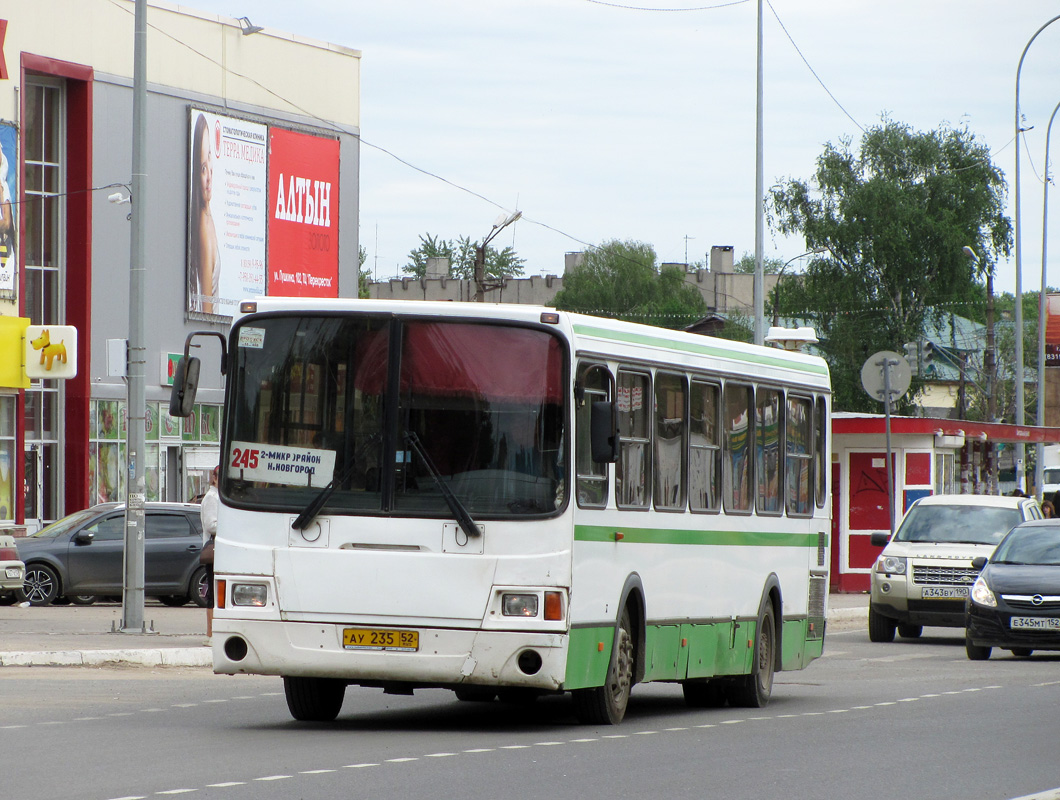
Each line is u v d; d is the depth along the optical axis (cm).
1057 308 16188
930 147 12850
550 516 2189
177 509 5591
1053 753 2162
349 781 1772
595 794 1717
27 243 7788
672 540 2566
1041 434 7562
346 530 2197
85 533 5484
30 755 1984
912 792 1794
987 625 4000
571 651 2214
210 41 8631
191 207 8469
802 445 3169
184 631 4253
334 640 2189
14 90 7544
